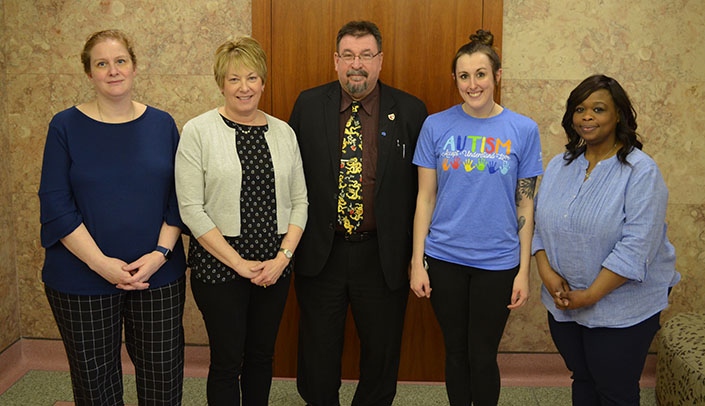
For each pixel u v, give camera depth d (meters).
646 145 3.18
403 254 2.58
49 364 3.41
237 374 2.45
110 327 2.27
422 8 3.07
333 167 2.51
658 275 2.16
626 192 2.08
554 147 3.20
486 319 2.43
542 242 2.30
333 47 3.12
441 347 3.31
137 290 2.28
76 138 2.18
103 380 2.32
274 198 2.37
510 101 3.17
